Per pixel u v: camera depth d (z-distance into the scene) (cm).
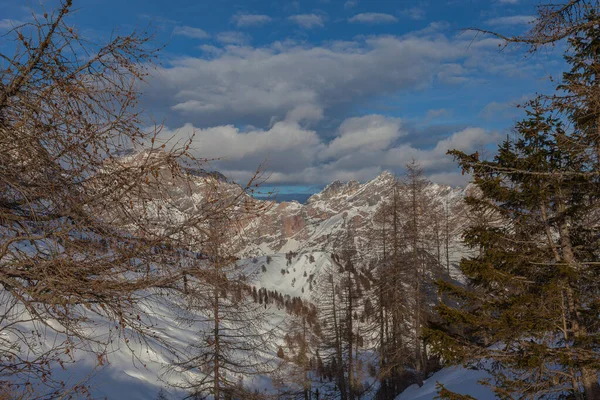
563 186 878
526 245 916
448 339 895
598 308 802
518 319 818
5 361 430
